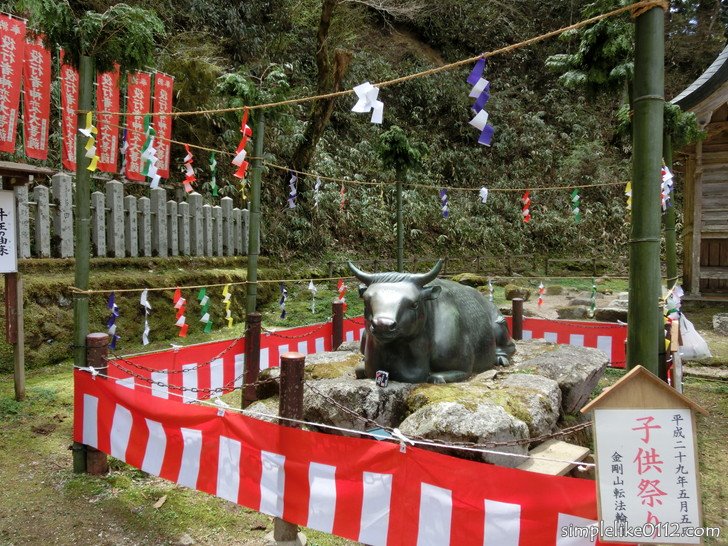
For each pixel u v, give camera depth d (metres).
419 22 19.48
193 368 4.38
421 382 4.04
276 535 2.93
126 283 7.27
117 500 3.43
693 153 9.99
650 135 2.45
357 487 2.61
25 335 6.01
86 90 3.71
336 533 2.66
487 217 16.97
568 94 20.92
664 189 4.51
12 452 4.02
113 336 4.31
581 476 3.43
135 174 8.56
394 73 17.78
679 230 16.94
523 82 21.14
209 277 8.70
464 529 2.36
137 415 3.40
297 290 11.20
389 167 7.35
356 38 16.20
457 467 2.38
